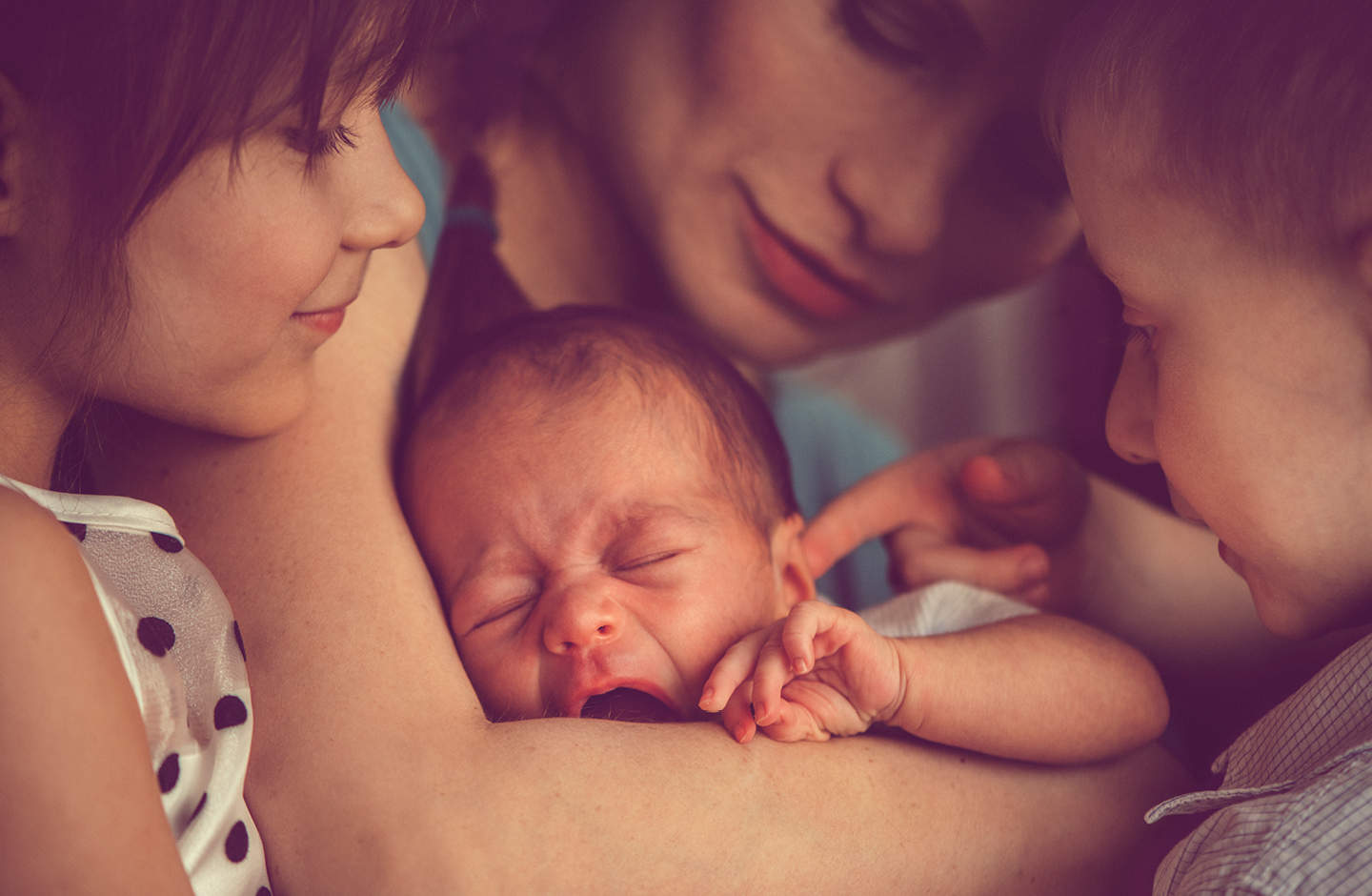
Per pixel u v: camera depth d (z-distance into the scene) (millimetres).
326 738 714
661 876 686
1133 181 756
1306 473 710
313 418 889
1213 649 1228
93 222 628
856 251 1342
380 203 733
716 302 1438
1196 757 1137
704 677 930
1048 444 1274
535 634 923
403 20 674
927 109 1222
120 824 510
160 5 588
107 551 690
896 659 841
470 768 704
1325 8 671
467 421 1020
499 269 1282
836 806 759
